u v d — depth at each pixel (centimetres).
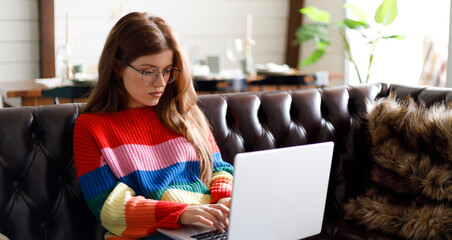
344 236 191
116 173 155
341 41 464
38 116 162
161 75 163
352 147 214
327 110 210
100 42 452
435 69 374
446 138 179
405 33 406
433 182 180
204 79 321
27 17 416
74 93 287
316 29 364
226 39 508
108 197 150
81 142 158
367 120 209
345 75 461
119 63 164
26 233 158
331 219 209
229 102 193
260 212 134
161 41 163
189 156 169
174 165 165
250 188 129
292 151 136
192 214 143
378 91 224
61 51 319
